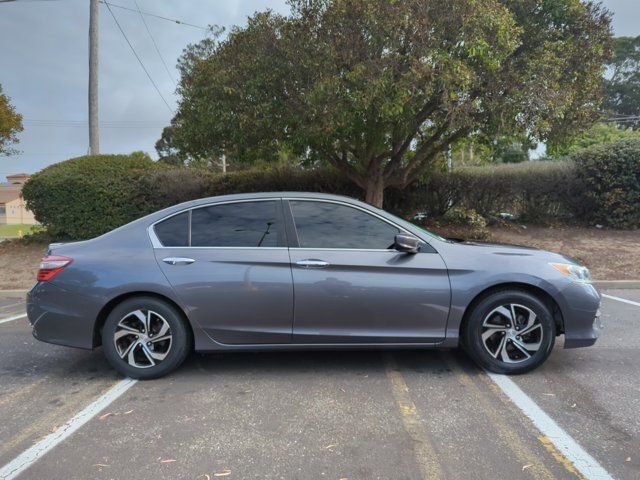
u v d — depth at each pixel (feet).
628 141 39.65
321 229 14.06
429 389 13.20
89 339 13.78
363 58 26.35
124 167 39.96
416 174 36.70
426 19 24.89
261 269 13.62
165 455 10.00
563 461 9.62
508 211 42.75
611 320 20.59
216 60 30.78
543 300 14.10
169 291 13.57
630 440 10.42
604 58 30.91
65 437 10.84
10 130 58.54
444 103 25.55
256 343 13.87
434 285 13.57
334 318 13.65
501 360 13.98
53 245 14.93
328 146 31.96
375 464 9.58
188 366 15.20
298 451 10.09
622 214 39.40
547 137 30.45
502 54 25.82
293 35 27.43
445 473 9.24
